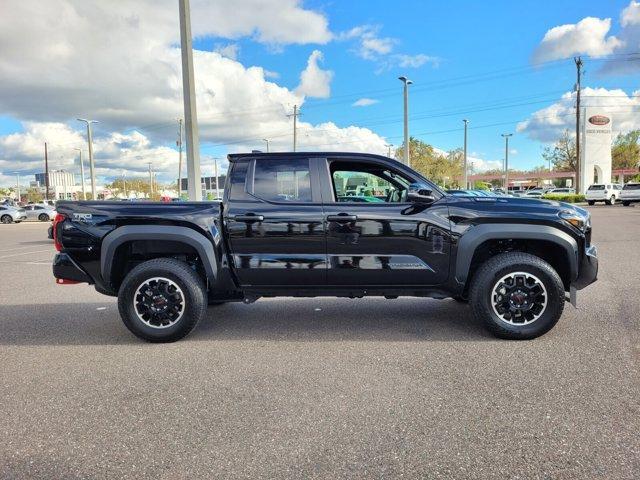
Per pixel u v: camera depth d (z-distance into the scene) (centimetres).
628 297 652
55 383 393
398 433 300
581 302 626
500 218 475
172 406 346
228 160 514
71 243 500
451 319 567
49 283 896
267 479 256
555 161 6750
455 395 353
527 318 479
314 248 488
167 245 515
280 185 502
